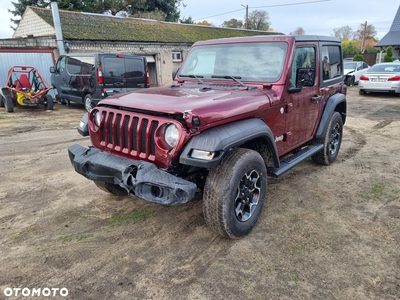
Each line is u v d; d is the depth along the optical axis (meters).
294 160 3.91
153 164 2.67
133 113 2.85
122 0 28.78
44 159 5.64
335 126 4.98
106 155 2.98
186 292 2.41
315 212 3.61
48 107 11.14
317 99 4.29
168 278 2.57
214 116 2.66
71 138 7.22
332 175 4.72
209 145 2.50
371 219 3.45
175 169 2.73
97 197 4.04
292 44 3.54
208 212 2.84
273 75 3.50
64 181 4.59
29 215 3.59
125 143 2.94
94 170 2.95
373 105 11.38
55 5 13.10
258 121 3.10
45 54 13.60
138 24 19.69
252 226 3.18
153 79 19.47
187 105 2.67
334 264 2.71
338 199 3.93
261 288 2.44
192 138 2.58
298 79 3.43
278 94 3.41
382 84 12.94
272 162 3.47
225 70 3.84
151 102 2.87
